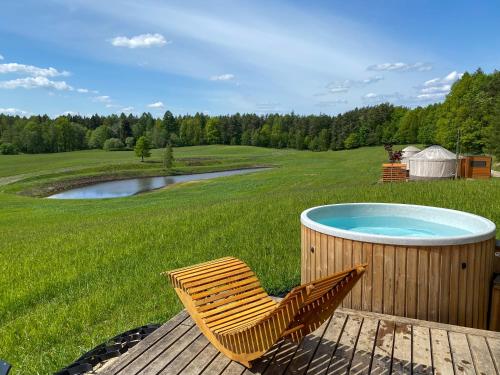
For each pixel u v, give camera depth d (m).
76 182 50.06
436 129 68.38
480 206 10.59
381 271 4.40
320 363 3.42
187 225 11.41
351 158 60.53
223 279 4.05
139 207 22.95
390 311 4.41
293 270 7.14
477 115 51.41
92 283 7.59
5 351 5.17
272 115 115.56
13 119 114.50
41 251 10.13
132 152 93.12
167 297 6.56
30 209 25.34
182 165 67.56
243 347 3.32
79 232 12.40
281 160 69.75
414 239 4.21
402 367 3.31
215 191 30.22
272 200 14.58
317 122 101.56
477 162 22.91
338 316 4.21
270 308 3.87
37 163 68.44
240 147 99.38
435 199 11.91
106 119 123.25
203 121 119.56
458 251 4.22
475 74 59.97
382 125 90.75
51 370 4.46
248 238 9.57
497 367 3.28
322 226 4.96
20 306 6.82
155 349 3.66
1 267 8.91
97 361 4.16
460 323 4.36
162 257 8.80
